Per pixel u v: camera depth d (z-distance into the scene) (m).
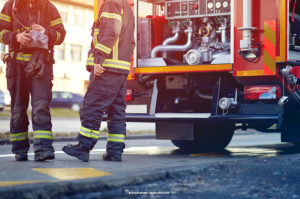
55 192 3.45
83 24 35.03
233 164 4.86
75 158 5.65
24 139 5.34
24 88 5.25
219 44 6.47
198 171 4.43
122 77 5.34
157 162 5.52
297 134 6.50
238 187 3.82
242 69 6.03
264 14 5.91
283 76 5.92
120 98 5.47
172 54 7.06
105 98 5.26
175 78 6.60
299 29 6.33
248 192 3.64
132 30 5.41
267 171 4.46
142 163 5.34
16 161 5.26
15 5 5.20
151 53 6.96
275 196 3.52
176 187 3.85
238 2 6.03
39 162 5.13
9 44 5.22
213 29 6.63
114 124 5.49
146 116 6.64
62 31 5.35
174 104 6.58
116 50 5.26
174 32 6.96
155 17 7.05
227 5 6.46
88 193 3.61
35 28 5.08
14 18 5.18
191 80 6.49
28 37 5.00
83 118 5.25
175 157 6.37
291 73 5.91
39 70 5.09
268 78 5.95
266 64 5.89
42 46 5.07
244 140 10.77
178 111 6.53
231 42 6.10
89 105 5.23
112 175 3.90
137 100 6.83
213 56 6.43
